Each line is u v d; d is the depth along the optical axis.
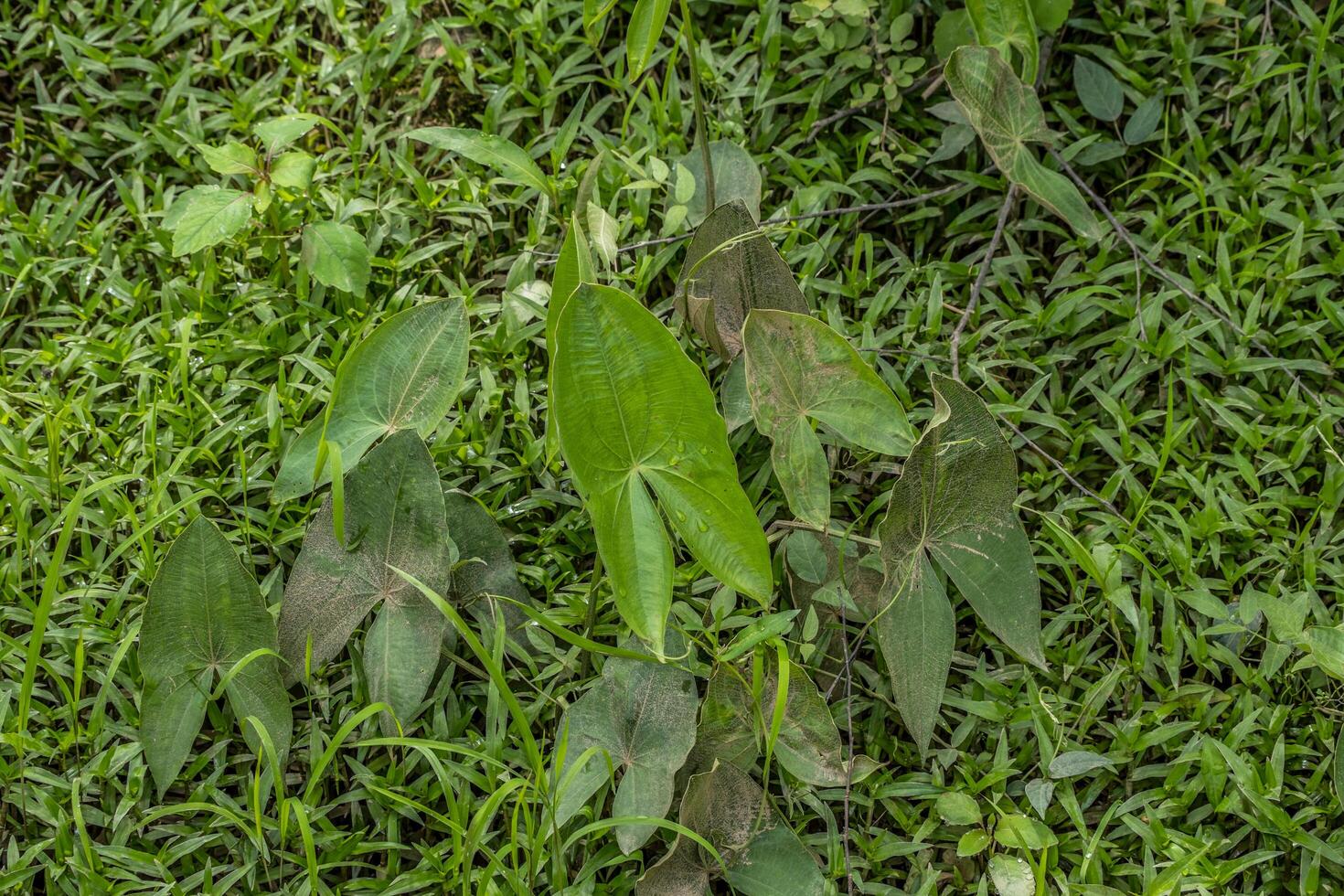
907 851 1.64
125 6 1.98
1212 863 1.64
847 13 1.87
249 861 1.63
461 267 1.87
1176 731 1.67
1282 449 1.78
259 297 1.83
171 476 1.73
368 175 1.90
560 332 1.51
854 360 1.61
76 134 1.92
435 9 1.96
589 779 1.61
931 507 1.62
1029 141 1.80
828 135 1.93
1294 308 1.84
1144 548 1.75
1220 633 1.69
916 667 1.64
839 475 1.78
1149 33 1.90
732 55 1.92
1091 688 1.70
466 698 1.71
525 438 1.78
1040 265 1.88
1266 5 1.88
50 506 1.75
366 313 1.83
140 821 1.64
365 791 1.66
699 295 1.73
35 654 1.58
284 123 1.78
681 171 1.79
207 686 1.64
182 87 1.93
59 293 1.87
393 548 1.63
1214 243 1.86
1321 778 1.67
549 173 1.91
